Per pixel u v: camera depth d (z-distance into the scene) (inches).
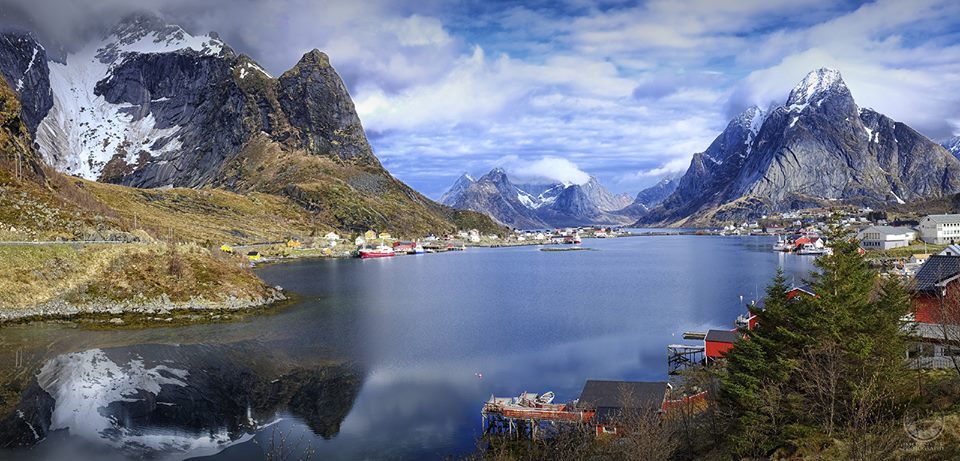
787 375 1625.2
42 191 5639.8
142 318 4126.5
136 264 4658.0
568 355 3388.3
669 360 3223.4
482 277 7706.7
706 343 3056.1
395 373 3024.1
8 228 4788.4
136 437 2222.0
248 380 2876.5
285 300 5182.1
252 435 2268.7
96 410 2444.6
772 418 1568.7
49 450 2097.7
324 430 2321.6
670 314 4665.4
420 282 7032.5
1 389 2645.2
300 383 2851.9
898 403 1566.2
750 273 7687.0
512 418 2314.2
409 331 3991.1
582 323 4313.5
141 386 2731.3
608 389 2458.2
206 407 2524.6
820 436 1501.0
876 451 1364.4
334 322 4274.1
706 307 4975.4
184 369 3004.4
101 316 4097.0
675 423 2041.1
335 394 2706.7
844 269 1665.8
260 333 3843.5
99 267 4498.0
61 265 4387.3
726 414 1764.3
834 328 1595.7
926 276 2377.0
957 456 1300.4
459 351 3469.5
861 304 1644.9
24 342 3435.0
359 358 3287.4
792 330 1721.2
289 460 2073.1
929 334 2149.4
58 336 3587.6
